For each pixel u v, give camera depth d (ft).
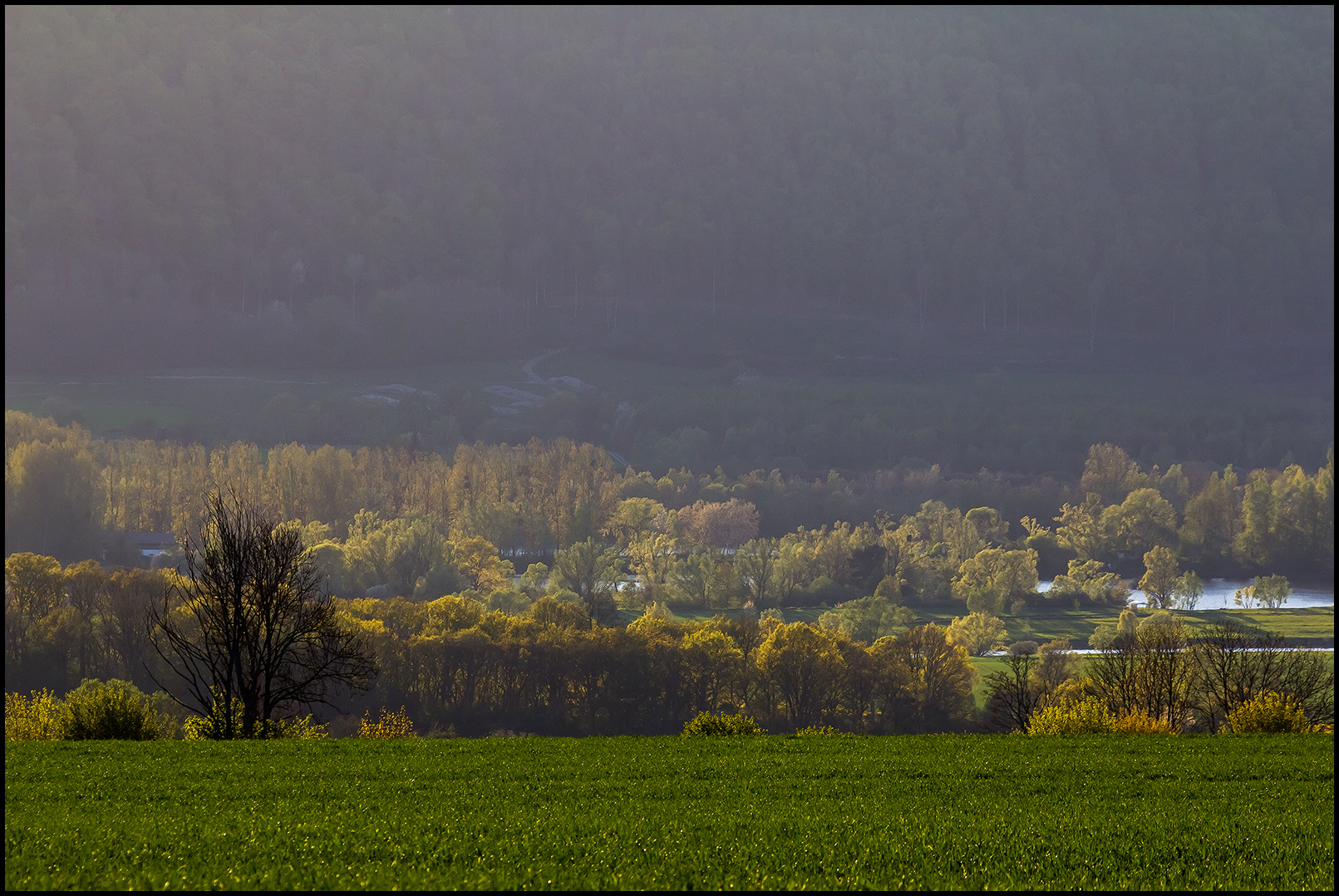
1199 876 52.90
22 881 48.14
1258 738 105.29
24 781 75.00
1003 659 264.31
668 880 50.57
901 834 59.88
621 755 90.02
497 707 281.95
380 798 69.62
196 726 115.03
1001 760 87.45
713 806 67.87
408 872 50.80
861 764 84.89
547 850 55.57
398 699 274.98
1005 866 53.98
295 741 99.09
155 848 54.54
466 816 63.26
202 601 118.83
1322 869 54.34
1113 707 186.50
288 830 58.85
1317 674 190.08
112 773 78.33
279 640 118.83
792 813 65.46
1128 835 60.29
